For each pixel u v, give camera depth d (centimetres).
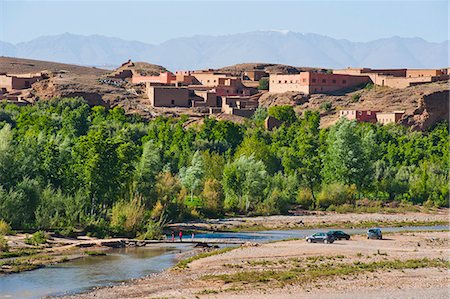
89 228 15412
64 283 10550
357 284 10362
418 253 13125
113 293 9900
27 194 15688
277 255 12850
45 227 15300
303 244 14388
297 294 9781
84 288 10225
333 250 13412
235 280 10625
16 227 15225
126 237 15575
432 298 9625
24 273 11275
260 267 11719
